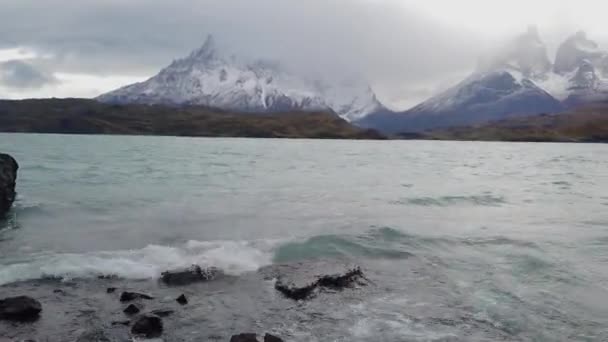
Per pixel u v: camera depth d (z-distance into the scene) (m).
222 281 14.39
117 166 54.12
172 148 108.62
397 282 14.73
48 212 25.75
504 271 15.91
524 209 28.62
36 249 18.20
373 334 10.84
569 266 16.38
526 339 10.70
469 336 10.77
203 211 27.02
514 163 73.00
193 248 18.34
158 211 26.69
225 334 10.72
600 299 13.26
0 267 15.29
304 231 22.17
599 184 42.12
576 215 26.62
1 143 114.25
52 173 44.31
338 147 143.25
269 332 10.86
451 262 17.09
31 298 11.83
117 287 13.61
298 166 61.84
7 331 10.51
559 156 97.94
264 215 26.20
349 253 18.31
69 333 10.52
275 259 17.12
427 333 10.91
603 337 10.83
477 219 25.45
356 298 13.21
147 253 17.36
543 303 12.91
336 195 34.34
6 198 26.25
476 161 77.94
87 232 21.31
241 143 163.75
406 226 23.47
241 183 40.44
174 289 13.59
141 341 10.20
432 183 42.72
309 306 12.54
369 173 52.50
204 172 49.56
